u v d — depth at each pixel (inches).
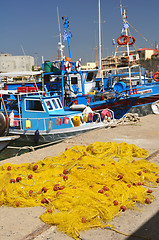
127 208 168.2
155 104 745.0
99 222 150.6
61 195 175.8
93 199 169.3
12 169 228.8
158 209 167.9
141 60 2480.3
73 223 146.3
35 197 181.8
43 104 518.6
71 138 398.3
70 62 663.8
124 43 882.8
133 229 145.4
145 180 211.6
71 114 522.6
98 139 382.6
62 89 635.5
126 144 305.3
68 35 734.5
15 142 530.6
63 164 229.3
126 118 550.9
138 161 248.8
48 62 668.7
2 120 366.6
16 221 157.0
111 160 245.1
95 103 637.3
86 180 197.6
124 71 920.9
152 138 379.2
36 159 288.4
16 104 593.3
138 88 775.7
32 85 731.4
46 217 154.3
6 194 182.9
